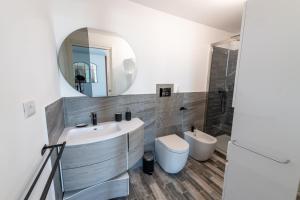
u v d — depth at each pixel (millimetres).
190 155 2330
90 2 1440
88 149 1185
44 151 867
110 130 1562
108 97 1686
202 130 2668
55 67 1257
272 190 862
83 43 1459
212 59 2443
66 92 1453
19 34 649
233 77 2613
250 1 879
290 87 743
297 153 742
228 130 2838
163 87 2076
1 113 500
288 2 722
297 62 710
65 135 1281
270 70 815
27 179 664
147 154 1982
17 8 638
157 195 1553
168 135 2191
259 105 880
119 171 1403
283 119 780
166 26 1939
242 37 938
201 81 2463
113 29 1595
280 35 762
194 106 2480
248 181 979
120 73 1699
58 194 1091
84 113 1562
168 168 1854
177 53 2117
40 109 848
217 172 1959
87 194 1281
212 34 2387
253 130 922
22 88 653
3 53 525
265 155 871
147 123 2035
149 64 1909
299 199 780
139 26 1746
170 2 1649
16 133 588
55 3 1301
